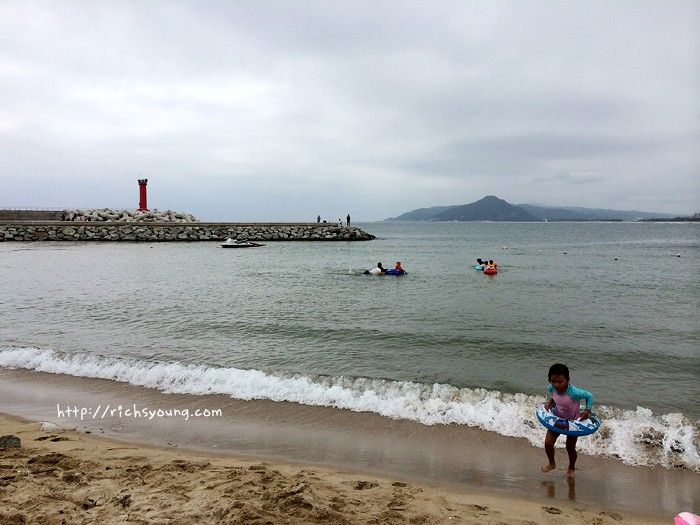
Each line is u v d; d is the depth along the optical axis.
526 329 13.85
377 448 6.61
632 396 8.71
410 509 4.75
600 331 13.65
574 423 5.50
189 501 4.58
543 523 4.70
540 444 6.74
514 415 7.68
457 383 9.37
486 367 10.43
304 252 46.25
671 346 12.09
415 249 52.53
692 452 6.46
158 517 4.26
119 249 47.69
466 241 73.75
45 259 36.69
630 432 7.03
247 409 8.07
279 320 14.98
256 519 4.22
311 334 13.23
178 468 5.53
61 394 8.84
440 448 6.61
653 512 5.05
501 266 33.56
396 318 15.34
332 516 4.42
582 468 6.04
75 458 5.80
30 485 4.87
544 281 24.94
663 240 80.44
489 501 5.16
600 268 32.06
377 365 10.50
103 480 5.09
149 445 6.63
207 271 29.39
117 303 18.03
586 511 5.00
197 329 13.80
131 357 11.02
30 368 10.38
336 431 7.18
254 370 9.96
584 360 10.98
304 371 10.02
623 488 5.56
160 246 52.41
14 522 4.15
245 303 18.14
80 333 13.32
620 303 18.25
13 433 6.94
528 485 5.60
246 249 49.62
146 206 76.50
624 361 10.91
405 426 7.36
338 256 41.78
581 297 19.67
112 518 4.24
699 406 8.23
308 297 19.61
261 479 5.19
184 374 9.75
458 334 13.23
